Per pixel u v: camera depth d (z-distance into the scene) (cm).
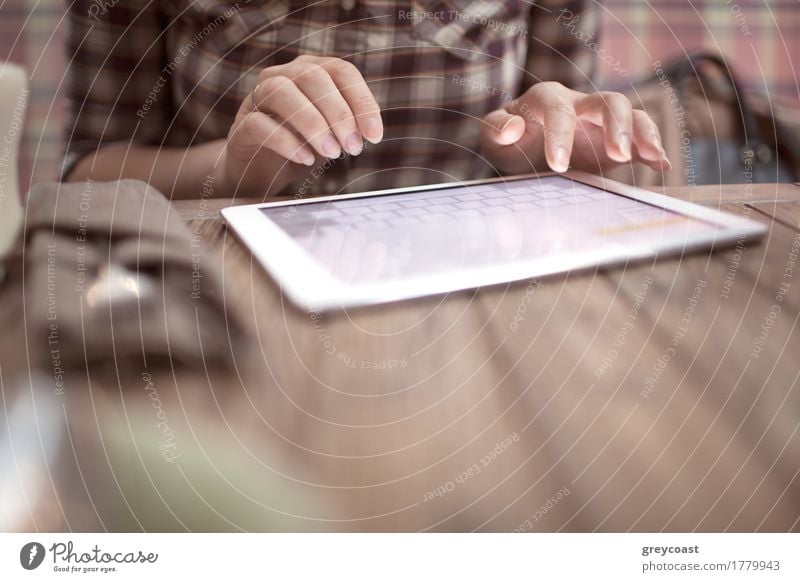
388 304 25
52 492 18
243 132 38
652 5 76
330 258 27
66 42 48
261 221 31
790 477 19
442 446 20
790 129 54
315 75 39
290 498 19
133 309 20
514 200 35
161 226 23
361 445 20
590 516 19
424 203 34
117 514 18
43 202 23
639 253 29
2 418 18
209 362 20
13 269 20
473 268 27
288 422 20
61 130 46
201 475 19
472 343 23
